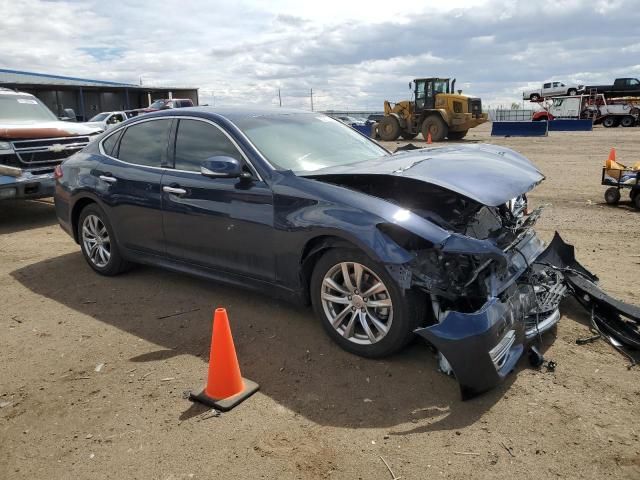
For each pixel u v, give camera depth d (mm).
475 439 2732
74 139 8391
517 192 3604
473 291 3338
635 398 3035
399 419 2924
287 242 3758
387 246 3229
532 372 3344
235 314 4395
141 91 47594
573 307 4238
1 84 37125
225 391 3150
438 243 3123
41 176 7797
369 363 3516
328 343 3820
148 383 3383
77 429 2938
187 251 4512
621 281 4875
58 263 5945
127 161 4996
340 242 3496
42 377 3498
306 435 2818
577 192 9836
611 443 2664
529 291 3615
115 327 4230
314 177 3818
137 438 2840
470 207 3928
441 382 3264
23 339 4059
